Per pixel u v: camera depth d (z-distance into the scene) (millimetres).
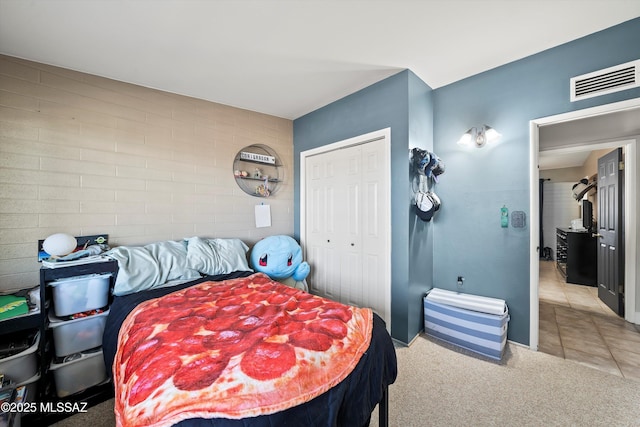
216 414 742
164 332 1164
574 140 2836
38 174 1935
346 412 956
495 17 1680
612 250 3045
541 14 1660
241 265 2508
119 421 823
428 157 2289
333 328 1182
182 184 2625
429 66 2254
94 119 2172
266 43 1894
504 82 2262
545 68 2068
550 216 6441
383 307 2484
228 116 2951
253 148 3170
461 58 2148
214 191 2838
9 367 1438
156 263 2053
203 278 2191
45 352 1570
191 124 2693
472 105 2441
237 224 3012
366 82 2500
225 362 924
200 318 1301
